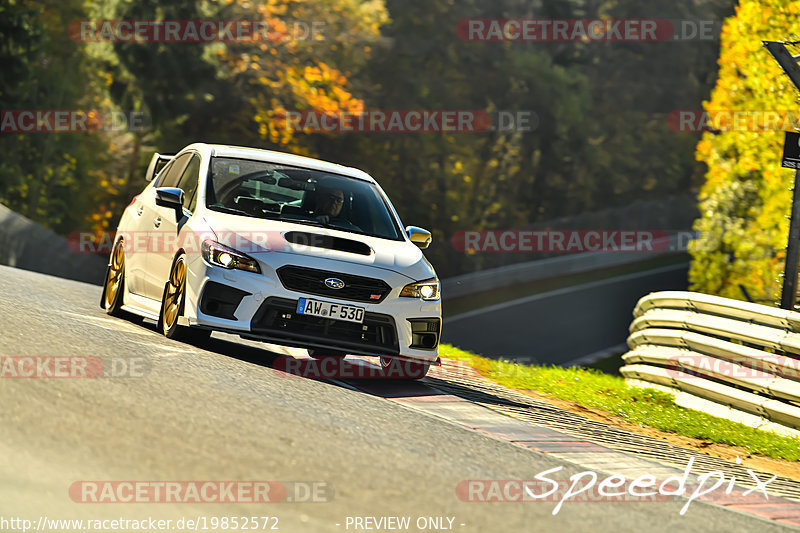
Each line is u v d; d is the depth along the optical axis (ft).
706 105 148.77
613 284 426.10
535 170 533.96
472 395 90.68
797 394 96.94
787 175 135.44
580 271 459.73
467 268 472.03
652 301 127.44
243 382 71.97
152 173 115.75
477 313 354.54
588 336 316.60
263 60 351.87
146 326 102.17
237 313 82.94
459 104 465.06
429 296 89.10
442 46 460.55
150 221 100.68
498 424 76.79
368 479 51.39
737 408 105.91
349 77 394.32
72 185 365.20
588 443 75.66
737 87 144.25
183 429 54.24
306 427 60.70
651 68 563.48
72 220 366.43
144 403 58.44
